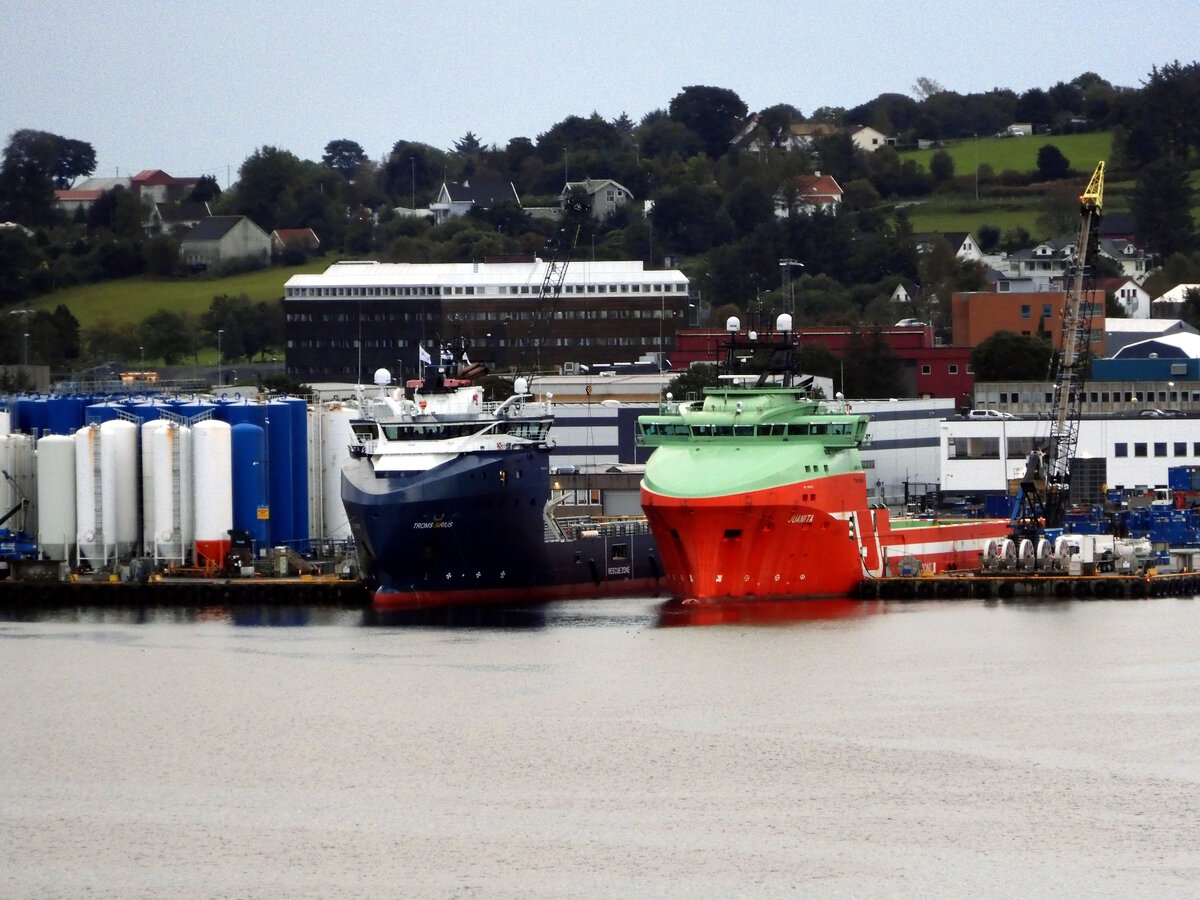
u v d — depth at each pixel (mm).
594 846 194500
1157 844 193500
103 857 194000
